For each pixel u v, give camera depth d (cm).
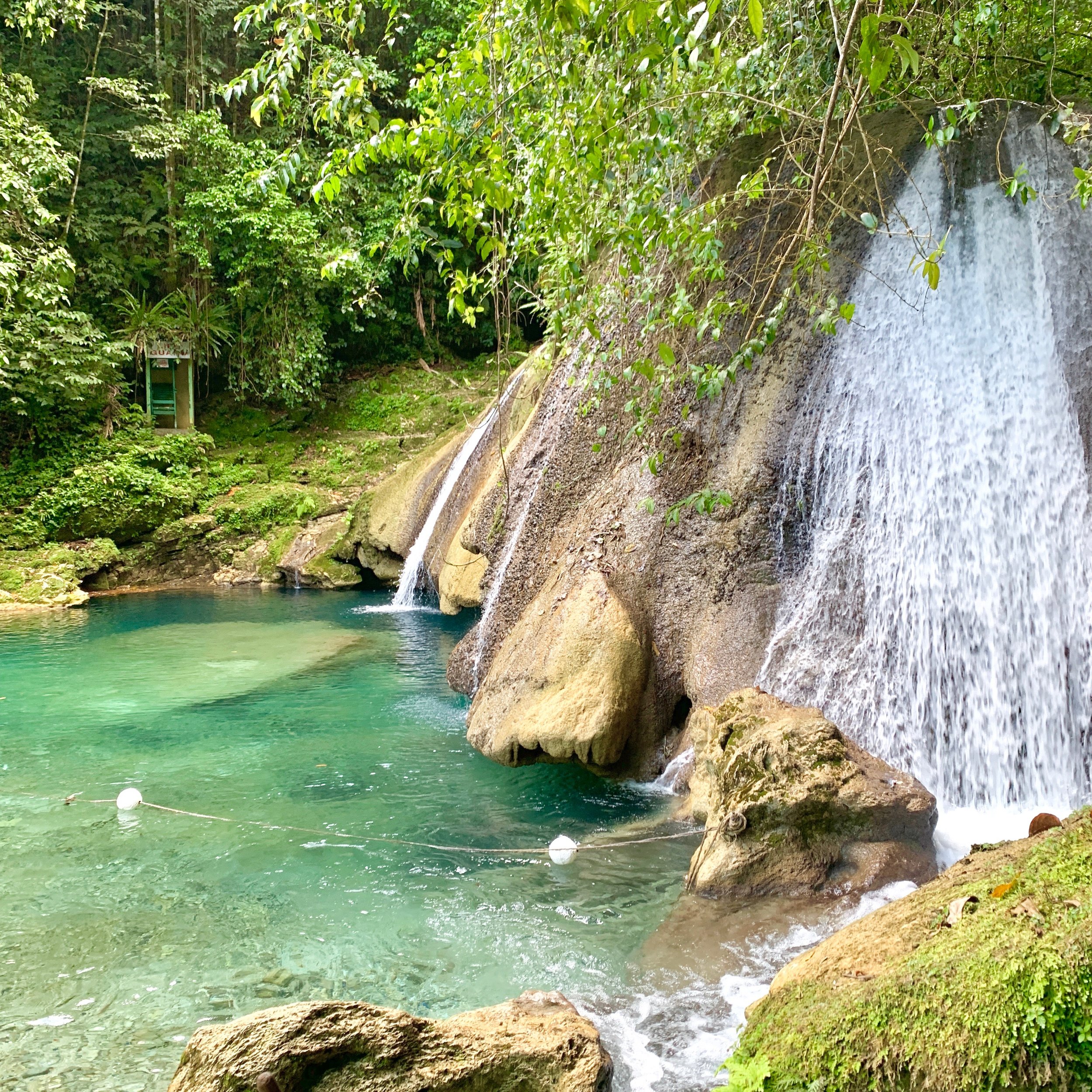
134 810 672
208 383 2383
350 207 2311
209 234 2183
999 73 775
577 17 456
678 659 759
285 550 1869
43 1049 389
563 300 739
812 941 445
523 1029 356
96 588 1773
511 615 938
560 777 737
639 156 592
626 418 876
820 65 729
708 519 764
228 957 466
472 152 567
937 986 289
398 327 2552
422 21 2358
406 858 586
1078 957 267
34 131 1798
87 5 2034
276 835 625
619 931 484
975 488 658
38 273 1817
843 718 659
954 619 649
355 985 438
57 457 1919
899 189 763
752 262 789
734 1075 307
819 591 705
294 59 514
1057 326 648
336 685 1043
